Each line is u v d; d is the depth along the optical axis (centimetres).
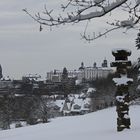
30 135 1569
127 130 1327
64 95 12281
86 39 650
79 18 631
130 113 2536
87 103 11275
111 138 1125
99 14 636
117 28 648
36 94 8962
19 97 8050
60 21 627
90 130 1530
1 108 7494
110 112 3088
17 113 7594
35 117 7519
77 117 2944
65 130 1695
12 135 1703
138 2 636
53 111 8900
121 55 1432
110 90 7281
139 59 811
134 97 2066
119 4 632
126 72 1434
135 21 644
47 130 1805
